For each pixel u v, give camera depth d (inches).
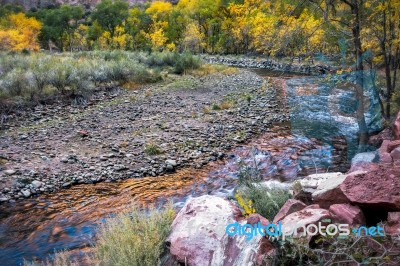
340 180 146.9
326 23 275.4
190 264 136.1
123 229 158.4
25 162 332.8
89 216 238.1
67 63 755.4
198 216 151.6
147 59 1104.8
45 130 441.1
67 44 3078.2
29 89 581.3
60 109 550.9
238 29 1590.8
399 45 271.7
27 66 765.9
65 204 257.4
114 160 339.9
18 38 1947.6
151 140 398.0
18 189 279.1
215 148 370.3
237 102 592.1
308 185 167.5
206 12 2155.5
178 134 420.2
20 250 200.2
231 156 346.9
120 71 764.6
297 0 261.3
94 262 155.4
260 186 192.5
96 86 711.7
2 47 1791.3
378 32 267.9
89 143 390.3
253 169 297.7
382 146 197.8
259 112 518.6
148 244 145.6
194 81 816.3
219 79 856.9
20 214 243.8
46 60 834.8
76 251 195.0
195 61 1045.2
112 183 293.1
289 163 304.7
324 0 256.1
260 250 117.2
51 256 191.9
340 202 136.1
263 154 343.0
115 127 452.4
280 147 359.6
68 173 310.8
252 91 686.5
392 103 273.0
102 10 2896.2
